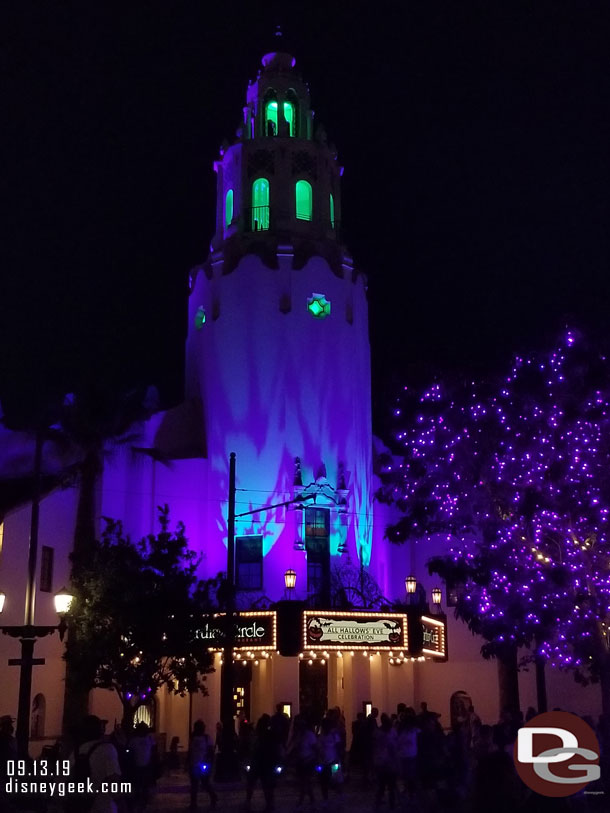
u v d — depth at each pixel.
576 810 11.46
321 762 22.56
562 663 36.31
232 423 41.25
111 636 26.58
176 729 38.09
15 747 20.84
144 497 40.16
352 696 38.25
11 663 21.50
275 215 44.47
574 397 31.06
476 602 37.38
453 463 34.41
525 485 32.03
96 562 27.64
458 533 38.84
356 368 43.19
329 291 43.12
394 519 44.25
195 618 27.36
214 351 42.62
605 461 30.80
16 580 31.52
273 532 39.59
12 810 17.44
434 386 35.16
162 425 43.38
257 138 45.78
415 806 22.30
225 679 28.39
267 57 49.44
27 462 38.16
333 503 40.62
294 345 41.81
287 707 36.34
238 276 42.81
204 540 40.91
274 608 35.75
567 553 31.91
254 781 22.98
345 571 39.94
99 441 33.44
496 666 42.25
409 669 41.66
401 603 42.47
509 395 33.22
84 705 28.41
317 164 45.88
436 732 19.69
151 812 21.94
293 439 40.78
